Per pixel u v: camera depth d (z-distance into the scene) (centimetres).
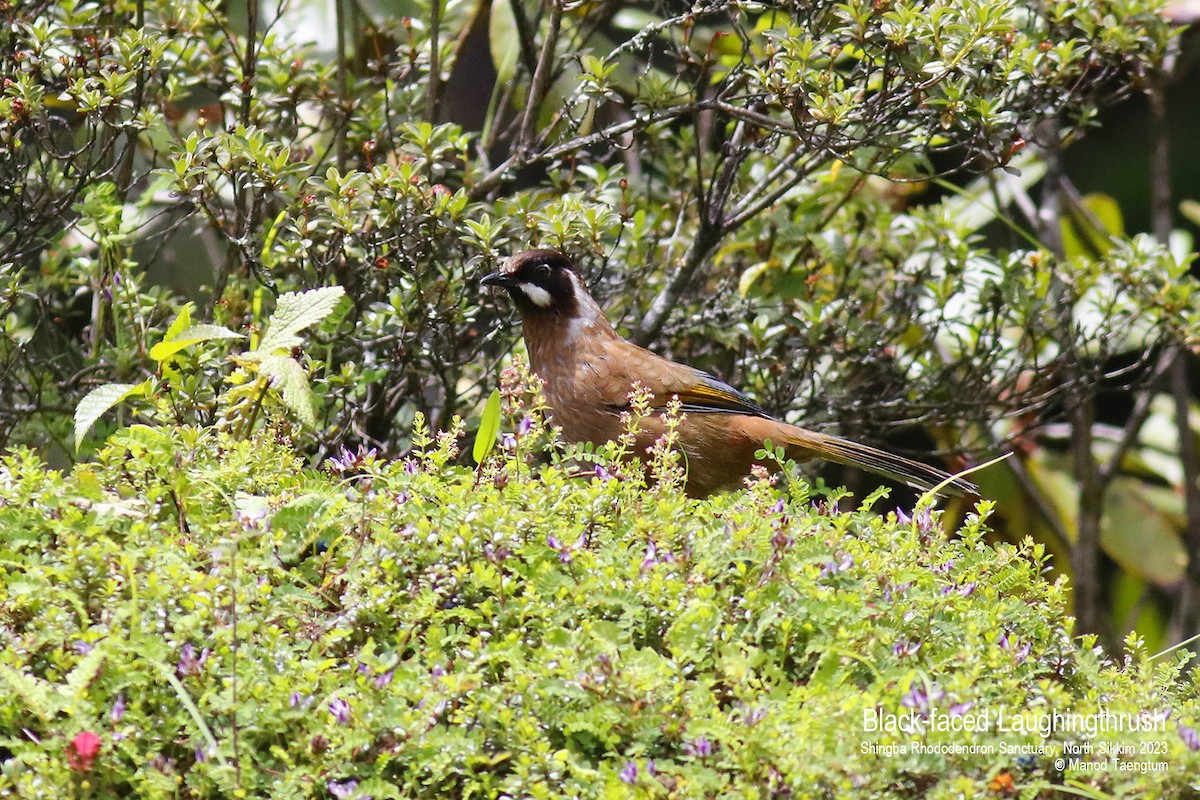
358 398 1074
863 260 1313
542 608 579
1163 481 1714
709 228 1123
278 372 752
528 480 703
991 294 1227
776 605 586
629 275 1212
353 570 596
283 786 493
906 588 624
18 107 938
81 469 656
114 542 612
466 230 1098
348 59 1294
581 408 1100
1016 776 523
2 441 1017
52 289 1161
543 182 1284
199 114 1120
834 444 1107
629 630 573
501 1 1273
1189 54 1384
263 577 604
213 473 657
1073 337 1201
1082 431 1406
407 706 529
